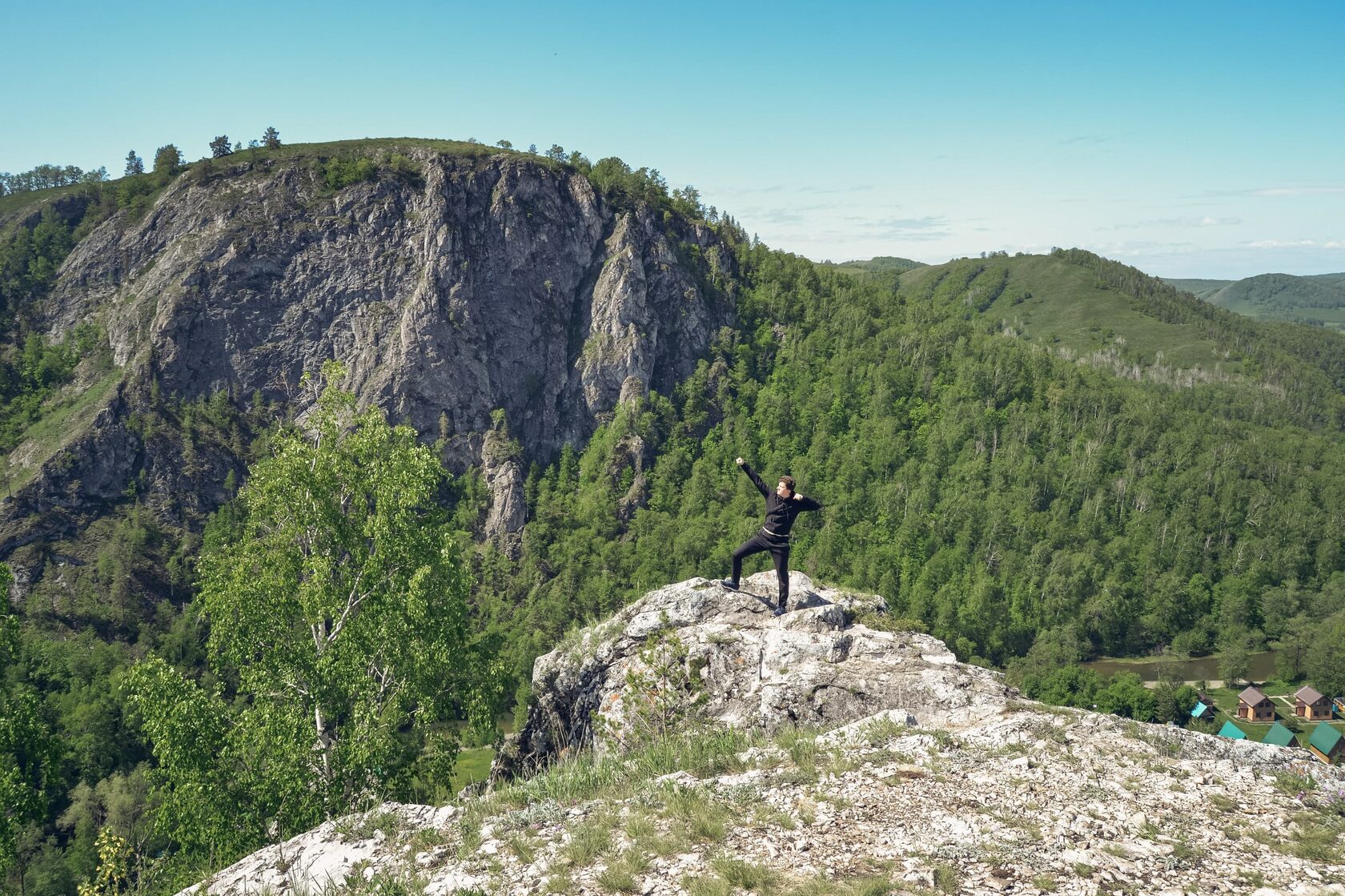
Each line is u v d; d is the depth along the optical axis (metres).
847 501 161.38
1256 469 185.50
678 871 7.59
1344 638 118.31
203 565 22.75
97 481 153.88
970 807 8.67
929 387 199.50
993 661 132.12
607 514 165.75
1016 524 155.62
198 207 192.12
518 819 9.38
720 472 178.12
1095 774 9.52
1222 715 107.75
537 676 18.56
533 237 199.25
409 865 8.70
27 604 126.00
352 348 183.12
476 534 166.38
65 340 180.88
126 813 60.34
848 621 16.17
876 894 6.82
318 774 19.72
